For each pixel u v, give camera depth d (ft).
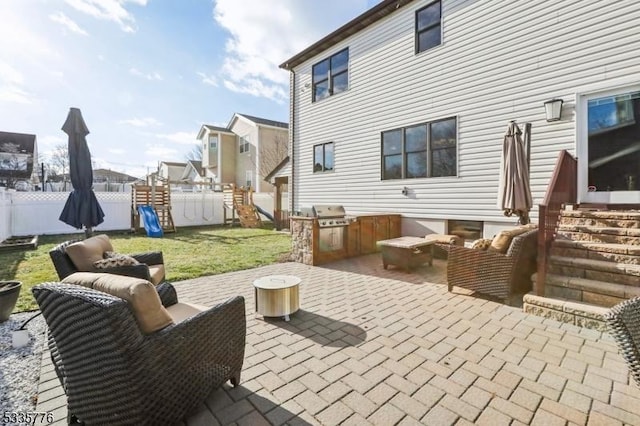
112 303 5.02
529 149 17.56
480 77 21.30
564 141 18.03
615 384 7.32
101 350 5.23
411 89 25.17
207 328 6.41
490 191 21.04
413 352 8.94
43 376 7.83
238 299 7.31
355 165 29.76
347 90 30.27
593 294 11.53
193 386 6.11
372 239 24.48
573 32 17.65
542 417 6.25
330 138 32.09
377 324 10.96
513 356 8.66
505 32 20.15
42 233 37.88
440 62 23.34
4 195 29.96
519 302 13.08
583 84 17.33
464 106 22.13
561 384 7.35
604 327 10.14
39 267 19.08
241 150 69.87
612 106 16.67
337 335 10.11
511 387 7.25
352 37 29.58
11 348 9.32
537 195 19.04
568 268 12.89
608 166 16.80
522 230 14.35
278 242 31.81
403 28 25.61
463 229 22.82
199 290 15.20
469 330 10.40
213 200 54.08
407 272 18.65
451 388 7.22
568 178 16.11
